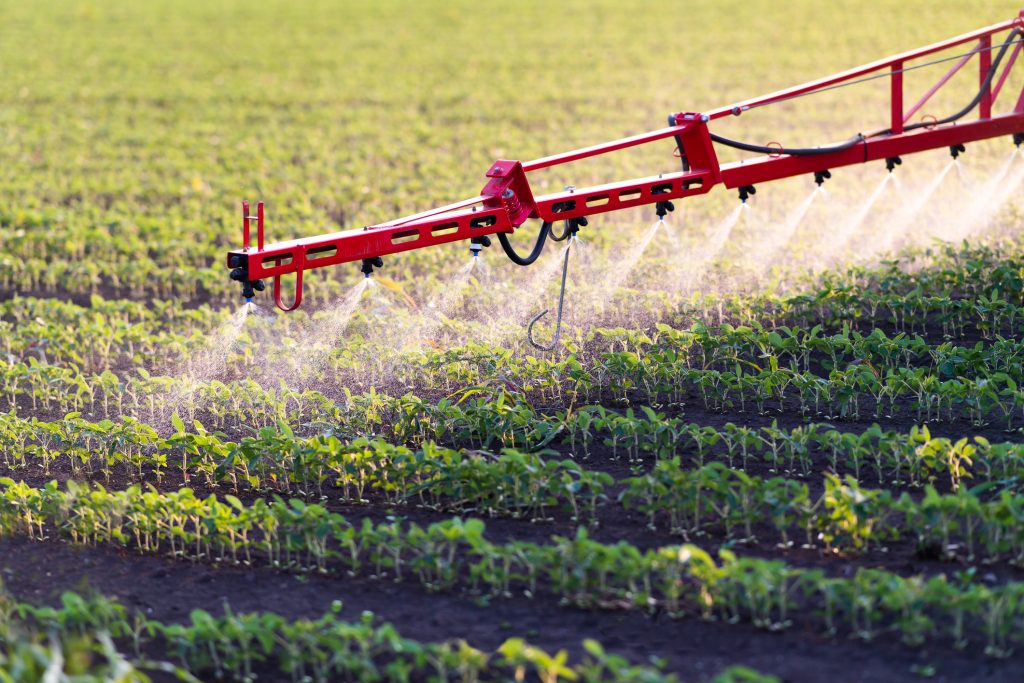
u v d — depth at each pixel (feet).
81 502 38.75
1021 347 50.08
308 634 29.84
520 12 233.76
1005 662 29.58
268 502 41.65
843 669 29.53
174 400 55.16
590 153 45.96
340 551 37.70
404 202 94.53
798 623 31.89
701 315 61.67
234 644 32.32
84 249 85.92
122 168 116.78
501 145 119.24
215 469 43.27
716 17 209.87
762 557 35.68
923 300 57.26
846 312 59.41
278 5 262.67
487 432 45.57
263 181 104.73
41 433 49.78
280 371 58.49
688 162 49.90
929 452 39.70
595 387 52.85
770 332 55.62
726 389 50.29
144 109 151.23
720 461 43.65
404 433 46.80
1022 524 34.19
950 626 31.37
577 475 42.80
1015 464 38.83
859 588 30.71
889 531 36.60
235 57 193.36
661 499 37.55
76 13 254.06
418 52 192.44
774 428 42.04
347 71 176.65
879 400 47.19
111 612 31.83
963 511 33.88
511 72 169.78
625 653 30.81
